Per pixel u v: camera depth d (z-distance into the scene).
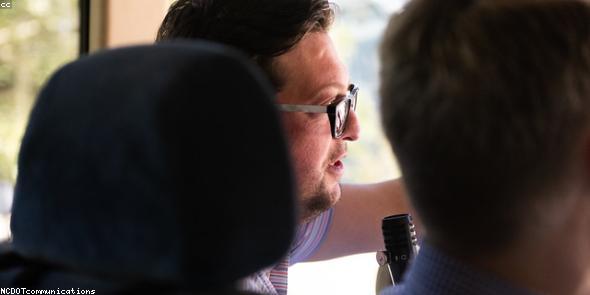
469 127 0.85
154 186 0.70
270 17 1.49
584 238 0.89
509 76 0.84
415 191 0.92
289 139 1.52
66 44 2.66
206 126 0.70
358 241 2.09
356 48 2.65
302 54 1.51
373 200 2.09
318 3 1.51
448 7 0.89
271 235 0.73
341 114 1.56
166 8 2.71
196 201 0.69
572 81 0.83
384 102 0.94
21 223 0.84
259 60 1.49
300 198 1.56
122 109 0.73
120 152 0.72
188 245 0.69
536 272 0.89
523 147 0.84
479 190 0.87
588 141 0.85
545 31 0.84
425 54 0.88
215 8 1.50
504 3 0.86
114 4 2.62
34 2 2.66
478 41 0.85
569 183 0.86
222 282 0.71
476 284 0.89
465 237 0.90
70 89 0.80
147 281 0.73
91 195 0.75
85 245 0.76
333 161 1.60
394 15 0.96
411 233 1.45
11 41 2.67
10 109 2.66
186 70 0.72
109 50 0.83
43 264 0.85
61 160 0.78
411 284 0.96
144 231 0.71
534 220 0.87
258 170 0.72
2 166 2.58
